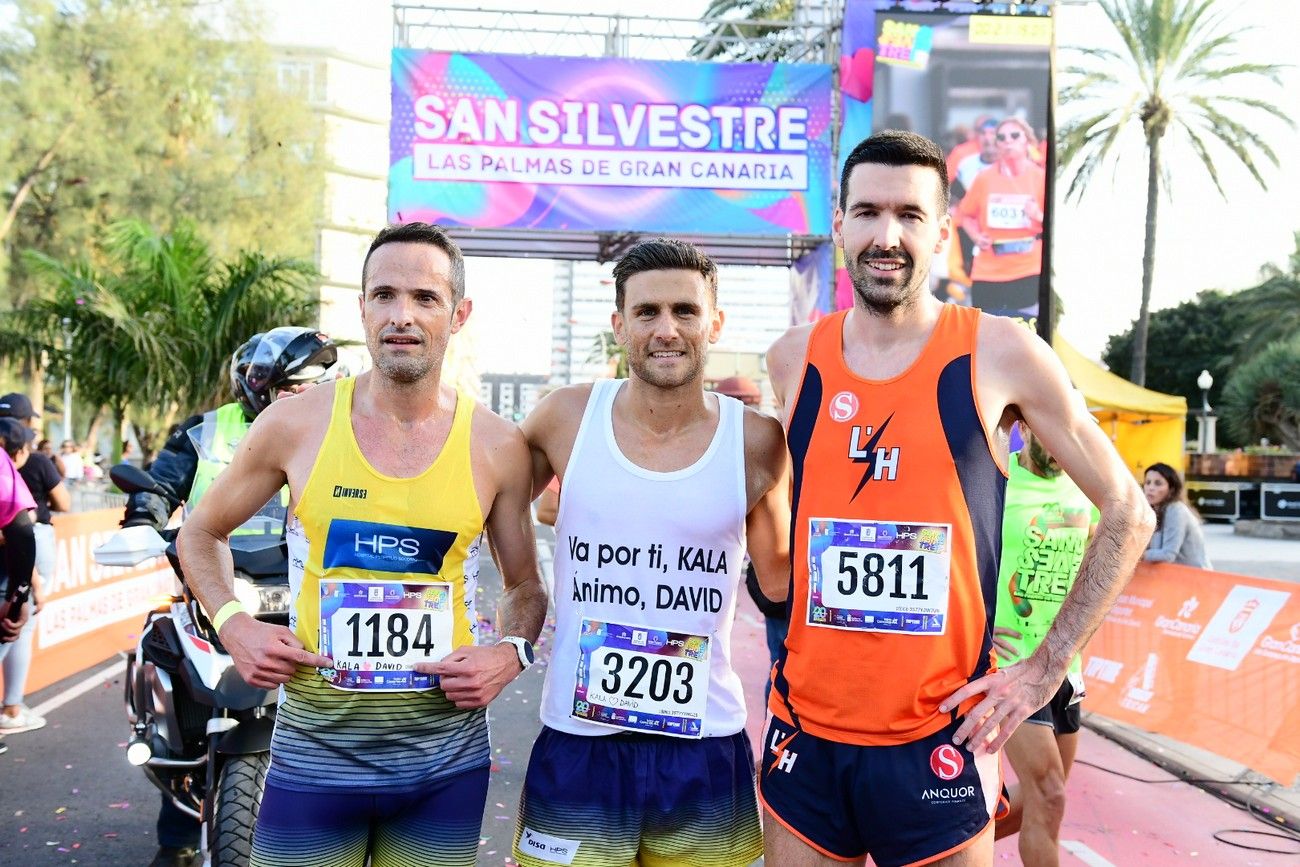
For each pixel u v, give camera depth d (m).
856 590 2.26
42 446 15.53
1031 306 11.52
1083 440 2.26
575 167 11.45
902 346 2.35
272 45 30.61
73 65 26.80
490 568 11.78
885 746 2.24
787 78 11.57
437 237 2.32
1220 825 4.47
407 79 11.28
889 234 2.25
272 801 2.25
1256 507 24.72
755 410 2.60
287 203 29.14
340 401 2.33
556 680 2.49
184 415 14.53
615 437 2.50
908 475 2.26
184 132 28.19
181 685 3.44
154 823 4.34
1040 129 11.42
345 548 2.27
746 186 11.61
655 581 2.45
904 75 11.38
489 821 4.36
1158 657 5.82
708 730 2.45
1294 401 28.84
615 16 11.77
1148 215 23.53
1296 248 30.88
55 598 6.99
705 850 2.44
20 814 4.43
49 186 27.75
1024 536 3.44
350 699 2.24
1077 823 4.48
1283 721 4.89
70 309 14.30
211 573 2.38
